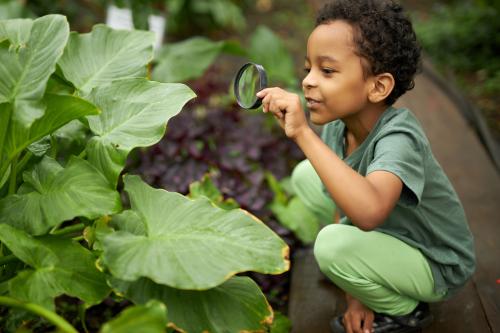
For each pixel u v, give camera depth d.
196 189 2.40
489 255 2.34
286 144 3.37
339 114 1.68
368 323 1.92
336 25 1.64
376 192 1.55
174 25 5.33
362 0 1.68
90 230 1.73
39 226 1.59
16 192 1.85
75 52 2.01
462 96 3.95
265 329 1.60
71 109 1.60
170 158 2.95
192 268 1.48
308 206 2.28
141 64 1.99
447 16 5.18
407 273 1.80
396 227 1.81
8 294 1.70
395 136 1.66
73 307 2.33
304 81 1.68
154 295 1.56
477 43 4.75
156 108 1.74
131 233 1.61
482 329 1.97
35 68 1.61
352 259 1.79
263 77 1.67
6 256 1.74
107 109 1.79
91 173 1.67
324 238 1.83
